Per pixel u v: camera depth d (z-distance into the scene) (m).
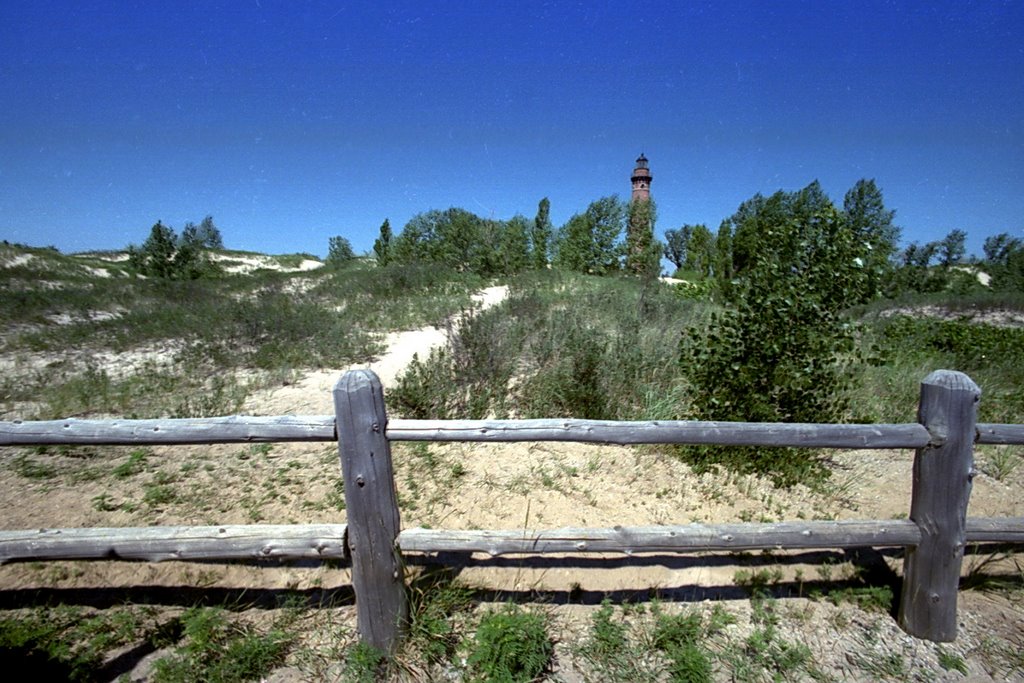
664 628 2.46
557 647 2.41
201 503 3.30
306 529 2.22
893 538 2.40
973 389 2.23
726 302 4.43
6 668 2.17
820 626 2.56
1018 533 2.43
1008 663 2.37
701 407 4.10
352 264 26.27
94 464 3.77
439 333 8.61
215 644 2.31
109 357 7.20
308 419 2.13
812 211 4.12
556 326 6.97
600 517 3.31
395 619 2.27
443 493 3.46
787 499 3.62
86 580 2.68
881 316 12.89
